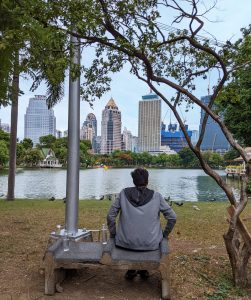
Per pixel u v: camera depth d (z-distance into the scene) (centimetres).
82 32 475
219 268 568
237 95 580
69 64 504
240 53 520
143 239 456
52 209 1244
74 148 614
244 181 478
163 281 445
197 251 677
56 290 467
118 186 3822
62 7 459
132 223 458
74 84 611
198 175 7350
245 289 481
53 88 1290
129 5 480
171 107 540
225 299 452
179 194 3050
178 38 514
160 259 441
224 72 510
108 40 490
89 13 455
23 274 535
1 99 901
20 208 1270
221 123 501
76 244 527
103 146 18325
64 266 453
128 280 512
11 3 563
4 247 691
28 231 852
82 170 9762
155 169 11956
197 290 477
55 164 10425
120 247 464
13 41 528
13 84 959
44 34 516
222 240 784
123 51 496
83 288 483
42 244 723
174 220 469
